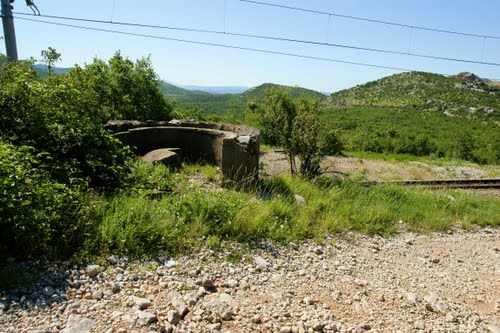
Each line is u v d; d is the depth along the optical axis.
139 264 3.67
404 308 3.62
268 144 18.00
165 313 3.00
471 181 11.05
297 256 4.55
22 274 3.13
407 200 7.71
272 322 3.07
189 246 4.17
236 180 6.68
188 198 5.02
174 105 20.48
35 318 2.71
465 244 6.03
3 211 3.31
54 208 3.71
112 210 4.31
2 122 4.89
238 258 4.19
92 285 3.22
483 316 3.67
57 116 5.27
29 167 3.96
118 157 5.70
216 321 3.00
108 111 15.53
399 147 29.03
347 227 5.85
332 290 3.84
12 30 8.17
